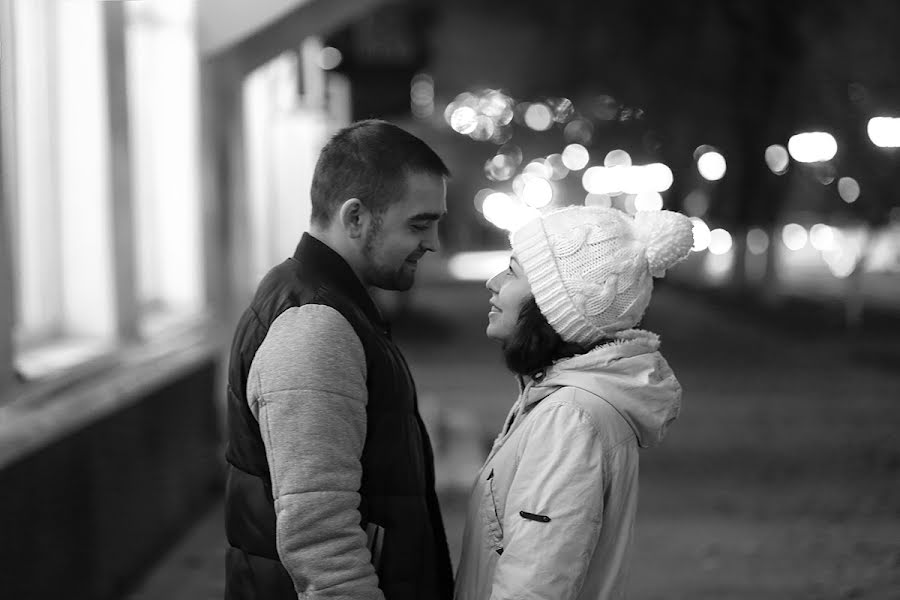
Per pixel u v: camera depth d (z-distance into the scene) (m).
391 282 2.50
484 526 2.49
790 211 36.16
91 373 5.46
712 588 6.09
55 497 4.56
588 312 2.44
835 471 9.20
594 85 29.77
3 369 4.31
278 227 14.03
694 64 23.38
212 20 8.02
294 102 14.59
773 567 6.51
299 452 2.22
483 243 55.38
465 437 9.88
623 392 2.40
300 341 2.26
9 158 5.00
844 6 20.34
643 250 2.46
